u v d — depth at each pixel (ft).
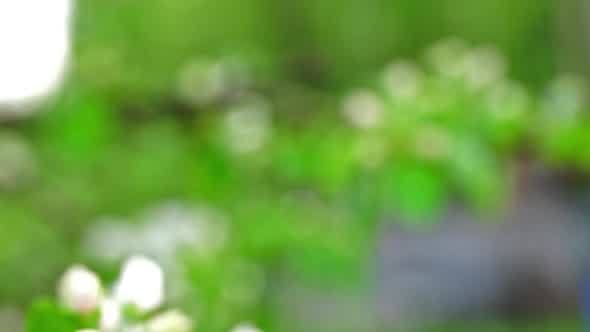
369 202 3.67
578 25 7.07
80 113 4.41
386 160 3.56
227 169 4.40
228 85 4.50
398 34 10.52
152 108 4.51
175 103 4.50
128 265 2.39
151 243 3.88
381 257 11.78
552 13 8.54
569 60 7.15
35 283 5.00
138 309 2.37
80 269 2.36
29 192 4.93
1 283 5.00
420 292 12.67
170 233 3.95
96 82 4.50
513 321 13.20
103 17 5.45
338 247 4.37
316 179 3.98
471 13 11.22
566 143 3.85
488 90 3.82
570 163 3.96
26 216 4.98
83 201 4.89
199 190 4.48
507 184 3.86
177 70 4.89
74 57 4.57
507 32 10.23
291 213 4.41
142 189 4.73
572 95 4.05
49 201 4.93
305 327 6.41
